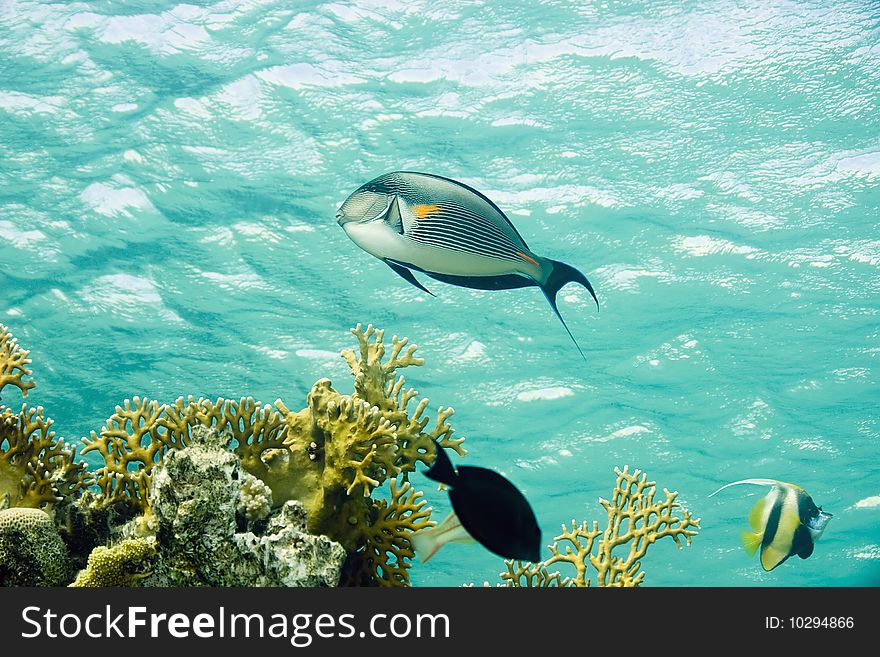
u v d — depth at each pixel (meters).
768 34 15.57
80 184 13.70
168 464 3.45
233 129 14.54
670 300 13.48
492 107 15.15
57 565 3.77
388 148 14.47
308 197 13.91
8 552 3.66
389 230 3.50
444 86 15.35
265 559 3.59
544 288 3.54
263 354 12.44
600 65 15.55
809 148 14.54
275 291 13.17
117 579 3.55
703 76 15.34
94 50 15.34
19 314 12.50
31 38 15.44
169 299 12.95
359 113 14.89
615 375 12.99
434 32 15.98
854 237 13.72
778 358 13.09
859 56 15.11
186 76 15.09
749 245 13.70
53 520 4.07
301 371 12.30
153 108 14.64
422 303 13.31
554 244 13.64
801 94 15.01
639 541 4.72
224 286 13.14
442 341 13.05
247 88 14.96
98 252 13.24
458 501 2.53
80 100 14.72
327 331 12.84
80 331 12.45
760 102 15.04
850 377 12.88
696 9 15.94
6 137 14.19
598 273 13.58
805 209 13.97
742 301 13.45
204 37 15.63
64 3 15.78
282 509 4.00
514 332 13.29
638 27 15.89
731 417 12.63
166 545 3.52
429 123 14.85
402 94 15.20
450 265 3.51
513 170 14.38
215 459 3.48
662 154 14.61
